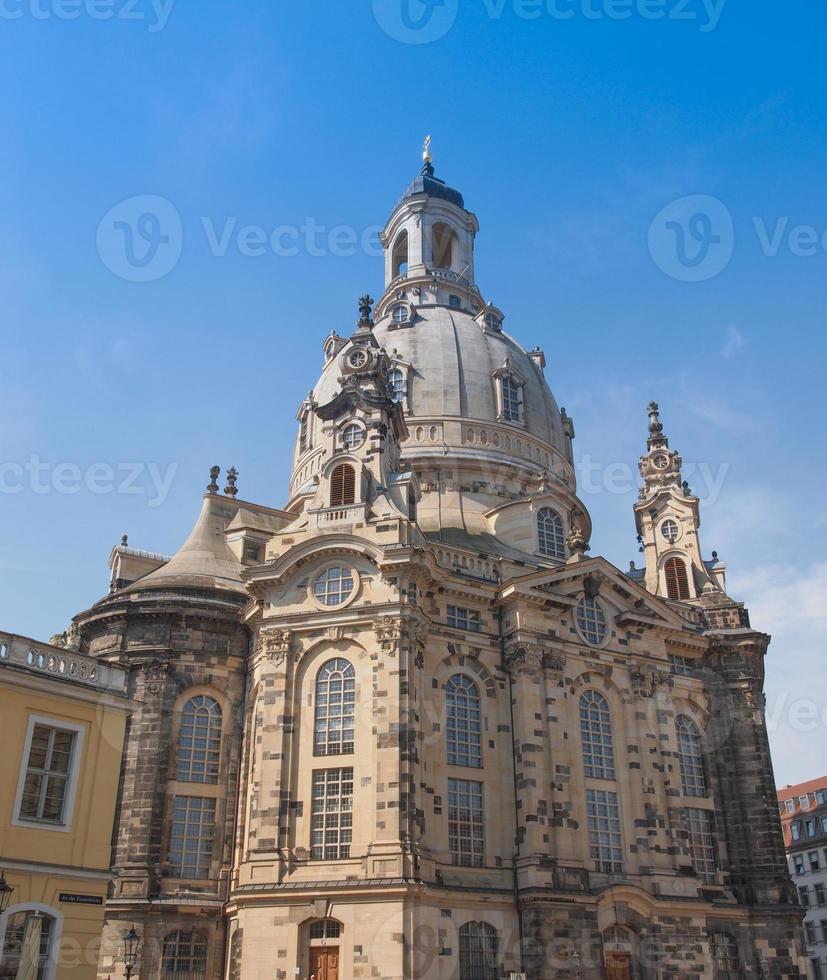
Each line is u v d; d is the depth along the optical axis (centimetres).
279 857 5766
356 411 7188
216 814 6619
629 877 6531
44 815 4294
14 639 4409
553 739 6512
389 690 6003
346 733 6072
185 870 6412
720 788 7581
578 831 6419
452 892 5769
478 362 9094
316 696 6228
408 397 8738
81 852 4347
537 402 9356
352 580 6412
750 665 7875
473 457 8388
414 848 5628
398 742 5847
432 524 7844
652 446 9306
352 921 5453
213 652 6981
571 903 6044
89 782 4472
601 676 7075
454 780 6259
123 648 6931
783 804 12731
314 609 6397
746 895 7238
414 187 11188
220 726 6862
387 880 5462
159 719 6662
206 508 8325
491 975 5797
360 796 5850
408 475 7056
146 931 6112
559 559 7906
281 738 6097
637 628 7381
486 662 6700
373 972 5303
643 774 6869
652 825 6712
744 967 6906
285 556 6500
